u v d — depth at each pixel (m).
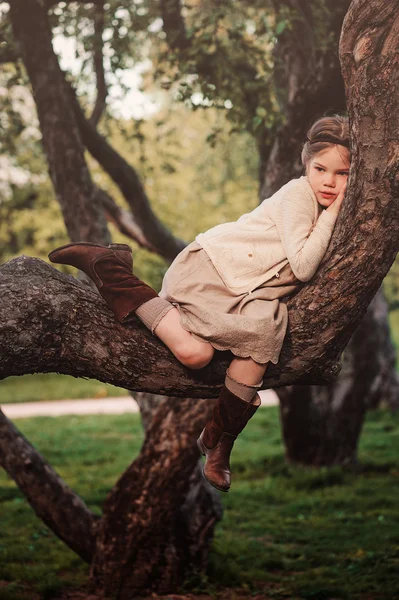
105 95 7.96
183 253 3.17
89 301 3.05
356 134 2.86
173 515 6.12
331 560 7.22
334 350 3.17
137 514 6.02
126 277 3.05
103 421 16.47
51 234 18.42
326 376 3.24
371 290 3.05
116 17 6.89
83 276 6.38
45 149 6.91
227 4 6.88
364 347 11.05
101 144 7.79
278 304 3.06
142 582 6.21
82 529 6.36
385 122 2.79
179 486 5.95
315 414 11.07
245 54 6.74
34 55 6.76
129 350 3.02
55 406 19.55
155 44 8.44
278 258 3.06
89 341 3.00
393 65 2.73
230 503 9.53
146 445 5.98
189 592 6.30
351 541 7.80
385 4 2.69
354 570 6.85
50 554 7.51
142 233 8.59
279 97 7.12
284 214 3.08
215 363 3.06
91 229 6.84
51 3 7.02
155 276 11.83
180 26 7.12
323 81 5.16
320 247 3.01
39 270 3.04
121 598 6.14
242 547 7.55
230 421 3.03
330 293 3.03
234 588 6.51
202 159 15.30
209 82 6.48
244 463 11.64
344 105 5.29
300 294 3.10
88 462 12.16
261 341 2.94
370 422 15.39
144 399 6.62
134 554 6.14
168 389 3.09
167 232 8.49
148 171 9.24
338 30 5.14
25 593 6.36
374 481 10.60
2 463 6.45
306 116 5.31
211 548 7.22
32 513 9.21
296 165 5.50
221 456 3.09
